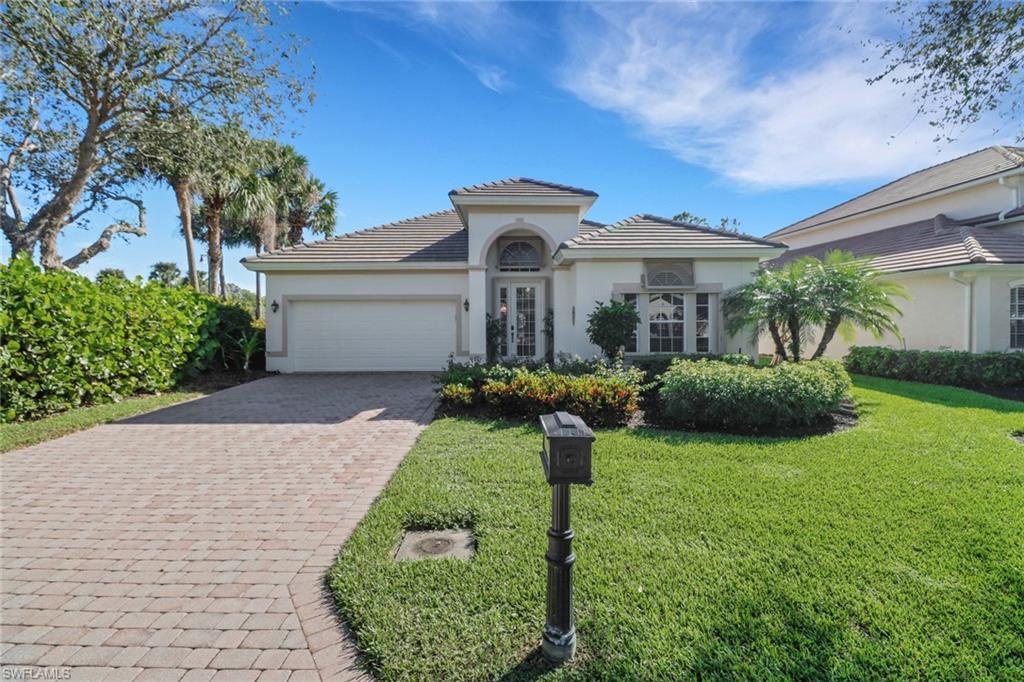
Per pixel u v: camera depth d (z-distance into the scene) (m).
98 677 2.82
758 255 13.20
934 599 3.32
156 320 11.98
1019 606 3.24
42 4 12.66
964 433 7.45
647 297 13.40
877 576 3.61
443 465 6.30
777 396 7.73
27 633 3.20
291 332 16.31
